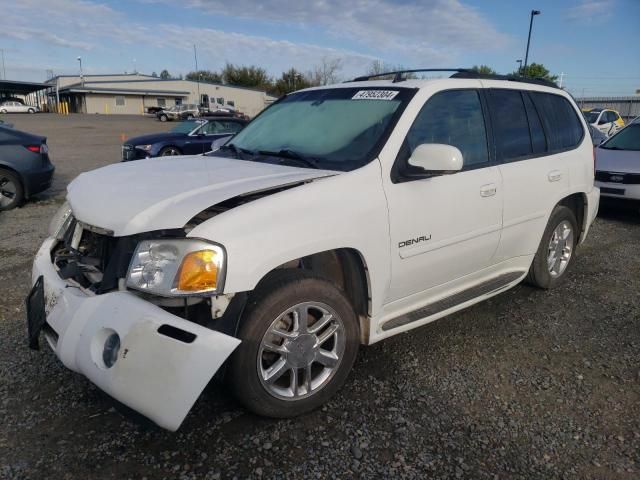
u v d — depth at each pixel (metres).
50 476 2.34
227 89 66.44
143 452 2.51
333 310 2.76
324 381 2.82
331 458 2.49
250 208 2.46
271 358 2.70
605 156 8.20
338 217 2.71
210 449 2.54
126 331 2.25
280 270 2.66
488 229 3.64
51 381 3.09
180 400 2.20
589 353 3.59
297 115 3.78
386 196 2.94
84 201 2.75
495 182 3.64
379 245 2.91
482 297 3.75
